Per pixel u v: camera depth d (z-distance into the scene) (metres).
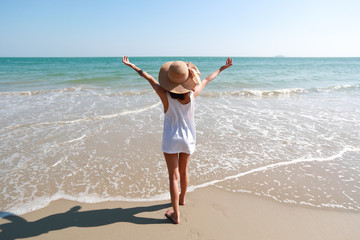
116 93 10.05
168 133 2.33
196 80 2.18
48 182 3.29
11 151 4.21
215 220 2.62
